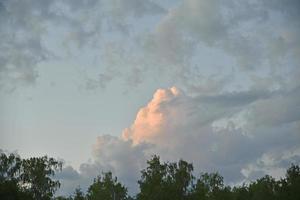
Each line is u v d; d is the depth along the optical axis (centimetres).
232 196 10969
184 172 10788
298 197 9331
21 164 9669
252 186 10994
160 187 10575
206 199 10606
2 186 8525
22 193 8775
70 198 11325
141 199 10619
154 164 10888
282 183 9800
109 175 11331
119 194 11162
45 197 9638
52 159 9912
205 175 10981
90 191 11338
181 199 10681
